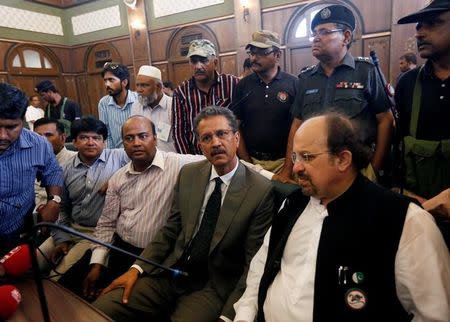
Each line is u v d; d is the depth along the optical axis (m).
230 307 1.17
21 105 1.23
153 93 2.36
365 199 0.89
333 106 1.53
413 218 0.82
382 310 0.85
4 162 1.36
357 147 0.89
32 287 1.07
